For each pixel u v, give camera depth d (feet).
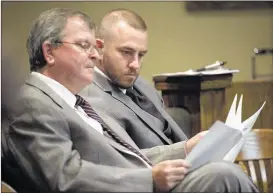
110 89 12.58
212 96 16.84
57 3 22.38
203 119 16.66
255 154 12.65
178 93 16.96
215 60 26.14
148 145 12.52
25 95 9.62
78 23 10.10
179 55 25.85
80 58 10.04
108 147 9.83
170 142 12.96
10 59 18.35
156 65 25.64
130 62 12.66
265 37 26.45
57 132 9.37
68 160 9.16
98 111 11.78
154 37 25.52
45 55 10.03
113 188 9.00
